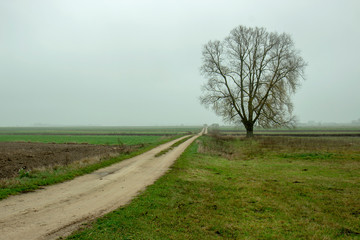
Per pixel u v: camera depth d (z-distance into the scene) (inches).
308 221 287.7
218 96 1542.8
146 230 244.2
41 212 279.9
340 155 824.9
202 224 269.3
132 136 2556.6
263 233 253.3
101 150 1107.9
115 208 299.1
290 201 359.6
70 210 289.1
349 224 281.1
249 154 937.5
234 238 240.4
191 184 443.2
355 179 499.2
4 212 277.0
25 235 218.4
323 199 369.7
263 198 373.4
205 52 1556.3
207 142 1453.0
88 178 470.3
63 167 568.1
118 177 480.4
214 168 626.5
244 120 1530.5
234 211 315.9
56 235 220.7
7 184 389.7
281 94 1390.3
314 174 554.9
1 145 1465.3
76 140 1957.4
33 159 814.5
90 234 225.6
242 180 494.3
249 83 1502.2
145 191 376.8
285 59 1400.1
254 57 1461.6
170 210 304.2
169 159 724.0
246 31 1459.2
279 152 959.6
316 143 1253.1
